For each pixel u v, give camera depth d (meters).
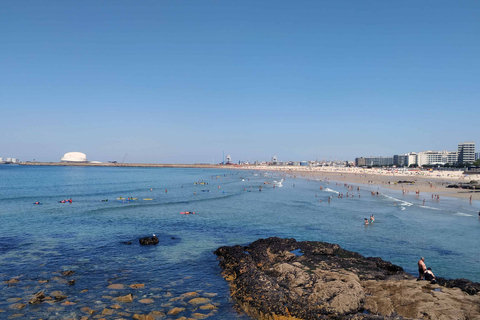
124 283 22.73
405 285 20.36
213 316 18.00
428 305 17.03
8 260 27.16
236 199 74.81
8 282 22.28
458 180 142.38
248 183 132.50
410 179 151.88
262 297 19.06
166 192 90.81
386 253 30.80
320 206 62.94
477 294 18.98
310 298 18.50
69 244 32.69
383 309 17.44
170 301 19.88
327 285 19.39
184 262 27.75
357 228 42.09
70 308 18.59
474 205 63.56
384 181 141.25
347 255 28.58
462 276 24.59
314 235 38.09
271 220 47.56
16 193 81.06
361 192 91.69
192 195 83.50
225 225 43.72
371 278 22.70
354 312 17.33
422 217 50.12
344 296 17.89
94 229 39.94
